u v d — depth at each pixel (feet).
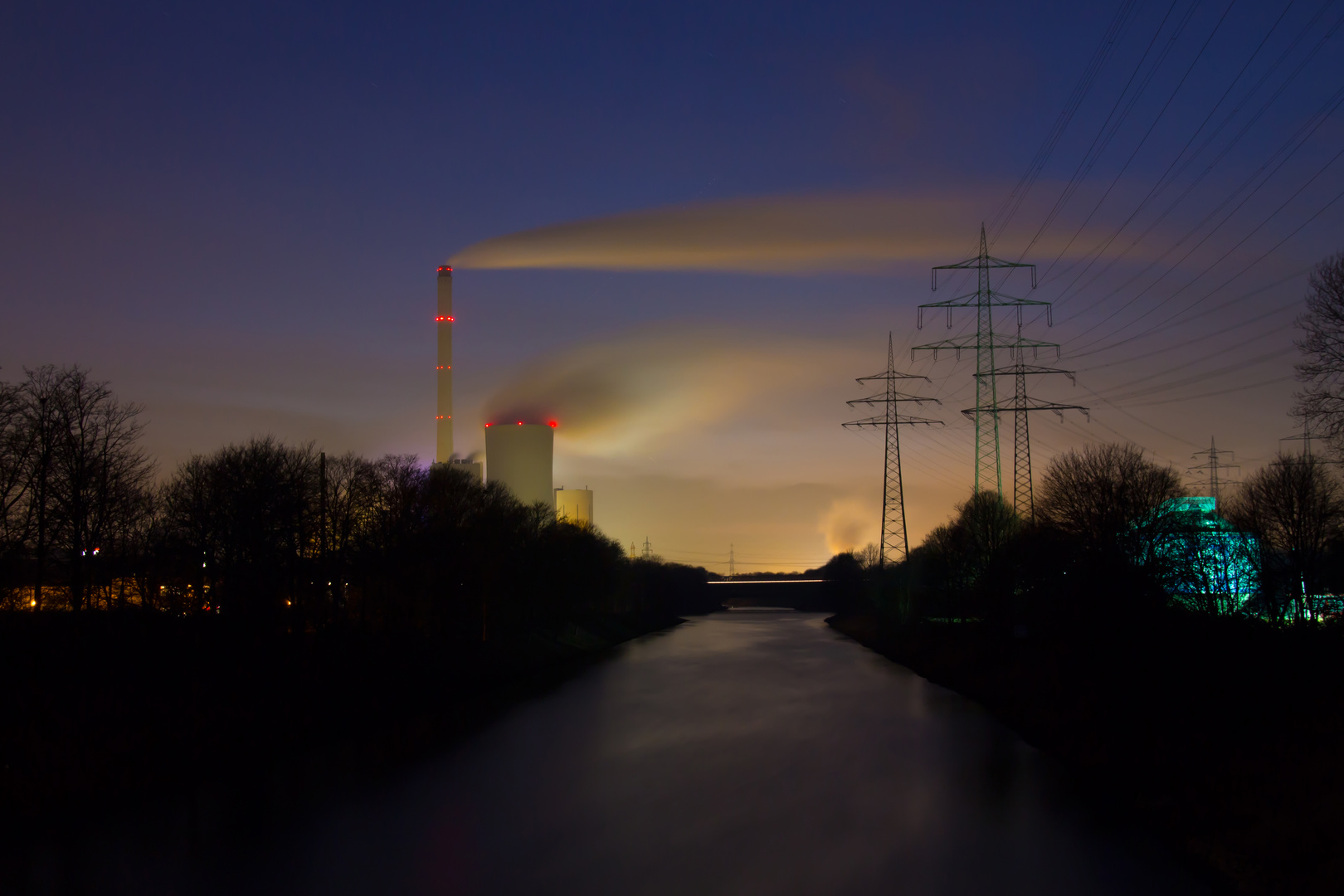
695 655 278.87
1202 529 158.40
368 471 211.41
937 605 308.40
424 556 205.36
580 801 85.76
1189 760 90.99
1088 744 106.83
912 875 62.85
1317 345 130.11
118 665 131.54
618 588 420.36
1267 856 62.90
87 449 146.92
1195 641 131.64
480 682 191.01
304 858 67.92
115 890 61.05
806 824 77.00
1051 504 188.34
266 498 172.24
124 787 92.07
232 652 150.41
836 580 605.31
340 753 112.37
